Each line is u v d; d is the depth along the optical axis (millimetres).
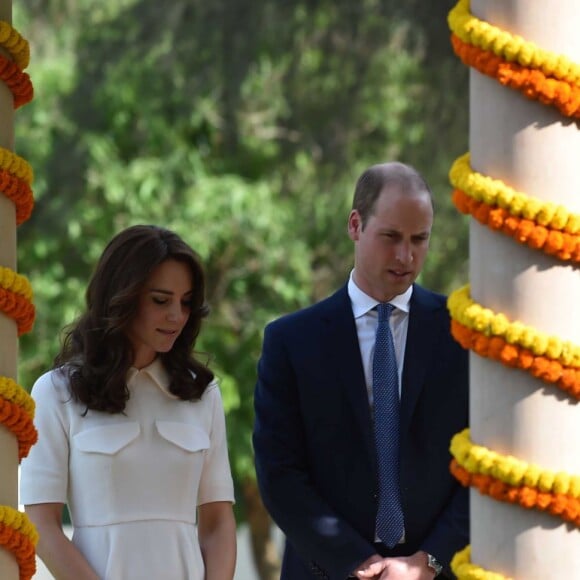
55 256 37094
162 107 36250
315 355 14375
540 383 9617
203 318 13867
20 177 11266
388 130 34438
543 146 9617
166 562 13195
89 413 13383
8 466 11148
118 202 36438
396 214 13969
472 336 9742
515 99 9641
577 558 9617
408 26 32938
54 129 36719
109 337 13305
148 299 13242
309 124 35062
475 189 9672
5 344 11172
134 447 13320
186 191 36125
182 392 13625
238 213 35406
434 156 33094
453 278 33500
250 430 36531
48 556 13047
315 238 36125
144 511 13242
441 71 32750
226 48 34625
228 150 36750
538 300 9633
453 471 9984
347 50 33906
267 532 39562
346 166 34906
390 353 14281
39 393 13539
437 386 14281
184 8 35188
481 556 9820
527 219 9547
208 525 13930
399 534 14062
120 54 36000
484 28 9625
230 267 36531
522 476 9539
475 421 9867
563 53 9609
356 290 14562
